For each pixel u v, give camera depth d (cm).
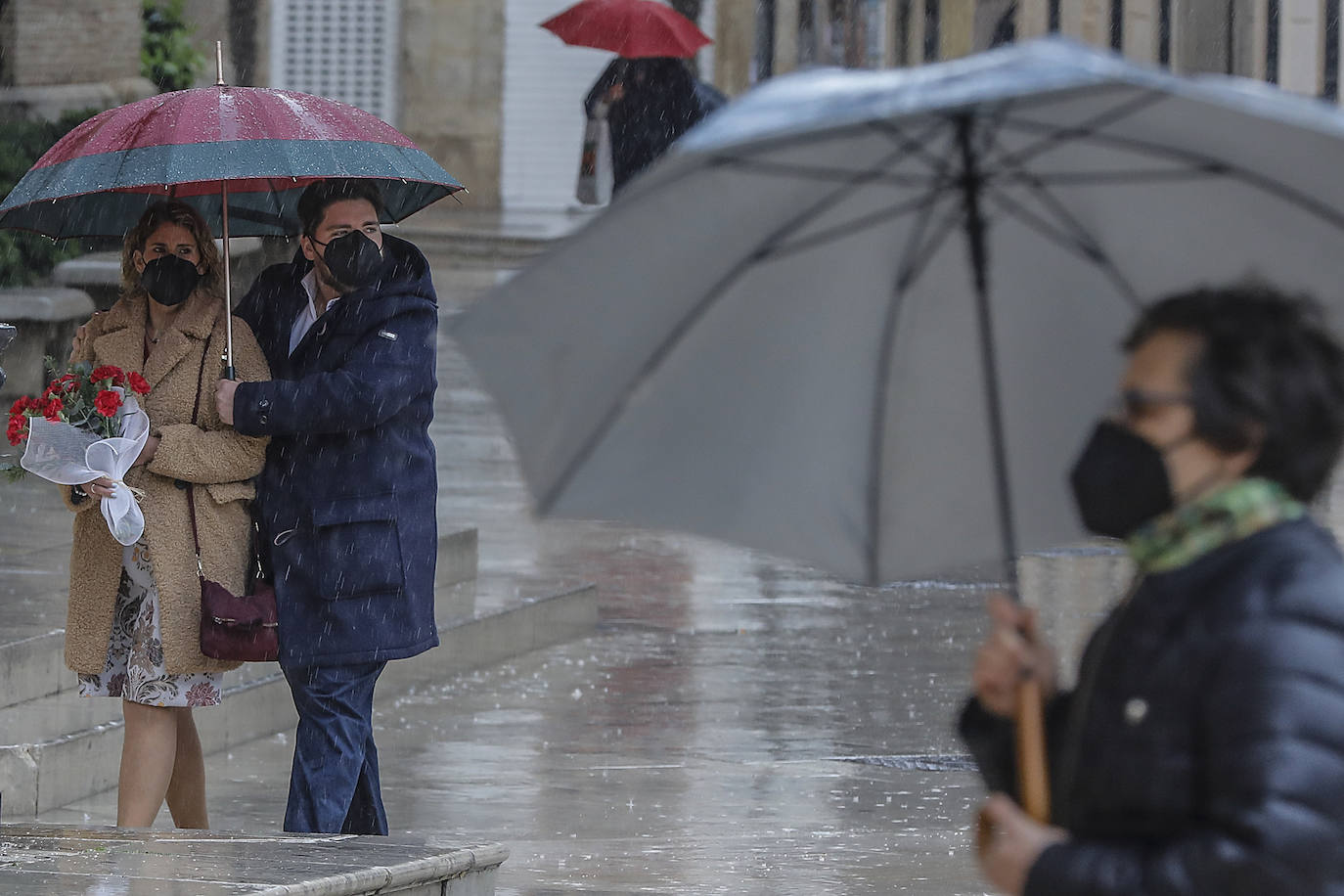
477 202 10094
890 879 1709
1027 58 620
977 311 754
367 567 1622
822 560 766
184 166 1596
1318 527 665
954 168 719
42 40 5278
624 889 1669
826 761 2161
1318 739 613
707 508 754
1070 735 698
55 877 1322
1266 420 666
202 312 1669
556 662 2664
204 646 1593
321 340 1647
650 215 678
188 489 1638
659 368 731
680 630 2861
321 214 1625
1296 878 598
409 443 1664
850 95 633
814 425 760
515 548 3328
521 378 694
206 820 1747
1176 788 649
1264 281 707
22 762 1886
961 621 2911
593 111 4012
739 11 9494
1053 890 662
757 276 735
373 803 1675
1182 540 675
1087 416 761
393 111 10100
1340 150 657
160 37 6022
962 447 767
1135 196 723
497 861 1495
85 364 1627
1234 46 9556
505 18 10025
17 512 3064
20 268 4250
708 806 1973
